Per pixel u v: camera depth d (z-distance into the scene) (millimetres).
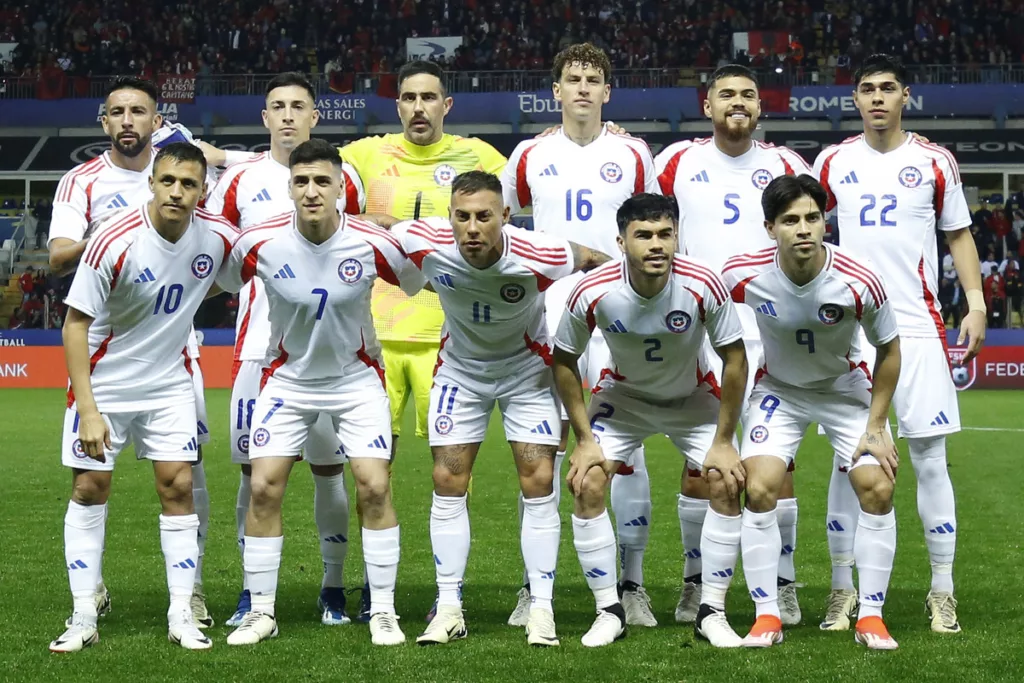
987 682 4258
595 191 6004
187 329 5152
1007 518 8336
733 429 5004
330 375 5117
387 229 5152
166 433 5074
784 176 4879
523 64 29844
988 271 23156
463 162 6422
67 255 5676
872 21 30047
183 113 28156
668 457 12039
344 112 27984
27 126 28688
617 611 5035
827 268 4852
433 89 6223
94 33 30672
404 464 11516
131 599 5855
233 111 28109
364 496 5070
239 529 5816
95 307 4891
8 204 28625
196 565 5102
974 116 27641
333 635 5094
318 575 6520
